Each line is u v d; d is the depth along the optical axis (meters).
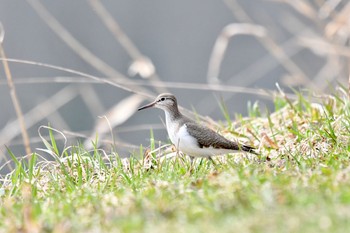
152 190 9.16
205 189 8.68
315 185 8.45
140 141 23.06
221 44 15.95
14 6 24.91
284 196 7.91
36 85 24.16
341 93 14.45
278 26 24.89
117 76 15.33
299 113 13.22
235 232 6.95
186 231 7.13
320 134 11.67
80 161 11.62
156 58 25.44
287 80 15.54
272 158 11.24
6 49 24.55
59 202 9.34
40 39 24.69
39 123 21.53
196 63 25.33
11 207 9.33
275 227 6.96
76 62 24.52
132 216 7.83
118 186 10.24
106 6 25.59
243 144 12.03
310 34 18.47
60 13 25.19
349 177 8.59
